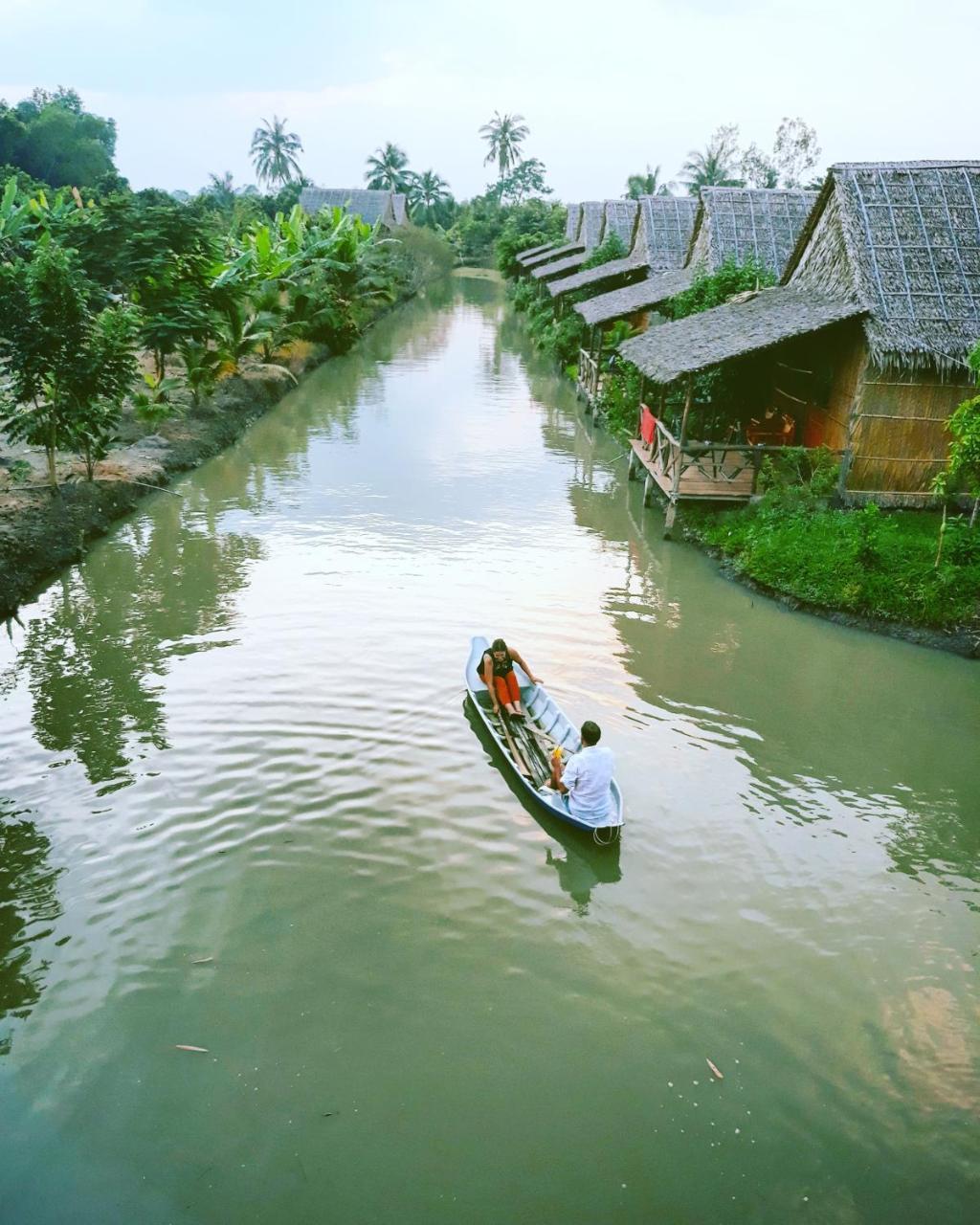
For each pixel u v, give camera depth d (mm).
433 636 12766
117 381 17375
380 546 16516
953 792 9562
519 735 10242
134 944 7281
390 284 46125
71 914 7562
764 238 26812
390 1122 5852
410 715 10695
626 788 9422
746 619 13727
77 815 8781
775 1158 5637
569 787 8500
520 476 21766
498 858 8383
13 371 16406
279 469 21688
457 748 10047
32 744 10008
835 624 13625
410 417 27953
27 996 6750
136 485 19000
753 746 10305
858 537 14344
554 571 15477
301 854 8352
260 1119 5855
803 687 11719
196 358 24000
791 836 8750
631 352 19125
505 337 46375
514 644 12586
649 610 13984
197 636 12719
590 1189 5434
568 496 20172
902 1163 5609
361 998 6816
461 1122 5855
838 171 17266
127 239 22578
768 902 7875
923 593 13250
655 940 7438
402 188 106625
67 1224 5191
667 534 17250
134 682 11406
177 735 10203
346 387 32344
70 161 68875
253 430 25531
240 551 16156
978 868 8391
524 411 29531
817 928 7590
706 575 15516
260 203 69062
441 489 20422
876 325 15594
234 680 11445
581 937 7449
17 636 12742
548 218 74125
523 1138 5750
